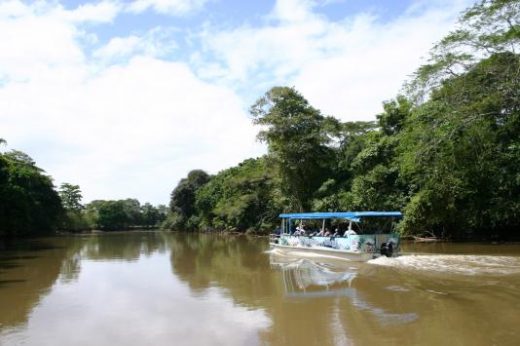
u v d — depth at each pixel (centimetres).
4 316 1299
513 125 2692
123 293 1634
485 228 3266
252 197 5988
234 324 1153
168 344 1012
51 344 1033
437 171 2708
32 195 6600
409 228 3195
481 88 2461
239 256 2900
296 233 2872
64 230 9306
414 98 2631
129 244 4631
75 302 1486
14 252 3603
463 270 1788
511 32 2333
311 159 3978
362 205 3456
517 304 1221
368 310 1234
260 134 3978
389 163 3572
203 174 9288
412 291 1448
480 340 945
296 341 998
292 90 4044
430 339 966
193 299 1481
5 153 7394
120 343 1027
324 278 1805
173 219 9488
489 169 2770
